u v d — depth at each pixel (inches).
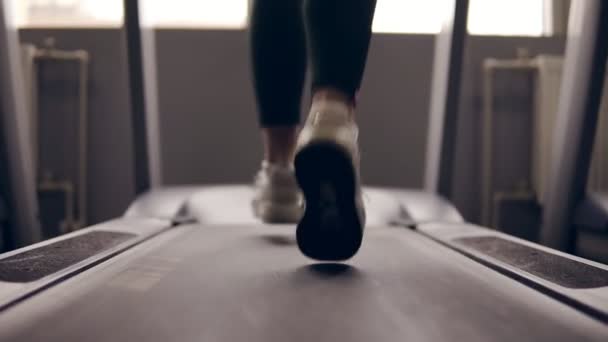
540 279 28.4
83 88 85.0
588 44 61.2
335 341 19.4
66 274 28.8
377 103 90.9
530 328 21.2
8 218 61.7
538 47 90.7
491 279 29.6
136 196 73.7
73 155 88.1
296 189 52.8
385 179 91.7
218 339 19.4
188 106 90.4
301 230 30.0
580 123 62.5
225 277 29.4
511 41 90.6
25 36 87.4
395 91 90.7
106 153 89.2
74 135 87.7
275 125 50.0
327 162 27.1
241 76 90.3
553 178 66.3
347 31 29.0
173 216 59.3
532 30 99.2
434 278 29.6
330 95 29.3
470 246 39.6
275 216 52.7
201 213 61.6
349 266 32.8
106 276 29.3
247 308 23.4
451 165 72.4
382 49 90.0
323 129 27.6
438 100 76.5
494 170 91.4
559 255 35.7
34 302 24.1
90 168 89.3
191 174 91.0
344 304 24.1
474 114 91.0
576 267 31.7
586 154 62.6
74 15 107.3
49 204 88.1
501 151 91.1
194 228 50.2
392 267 32.5
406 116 91.1
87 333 20.2
